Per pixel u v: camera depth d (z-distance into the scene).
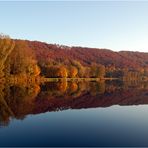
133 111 34.69
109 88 75.44
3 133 22.62
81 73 137.12
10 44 77.38
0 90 57.06
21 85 74.19
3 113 31.39
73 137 21.53
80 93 57.69
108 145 19.59
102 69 150.12
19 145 19.42
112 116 30.89
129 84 102.69
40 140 20.66
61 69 115.81
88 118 29.47
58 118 29.20
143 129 24.53
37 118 29.00
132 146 19.42
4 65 80.00
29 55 92.75
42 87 71.94
